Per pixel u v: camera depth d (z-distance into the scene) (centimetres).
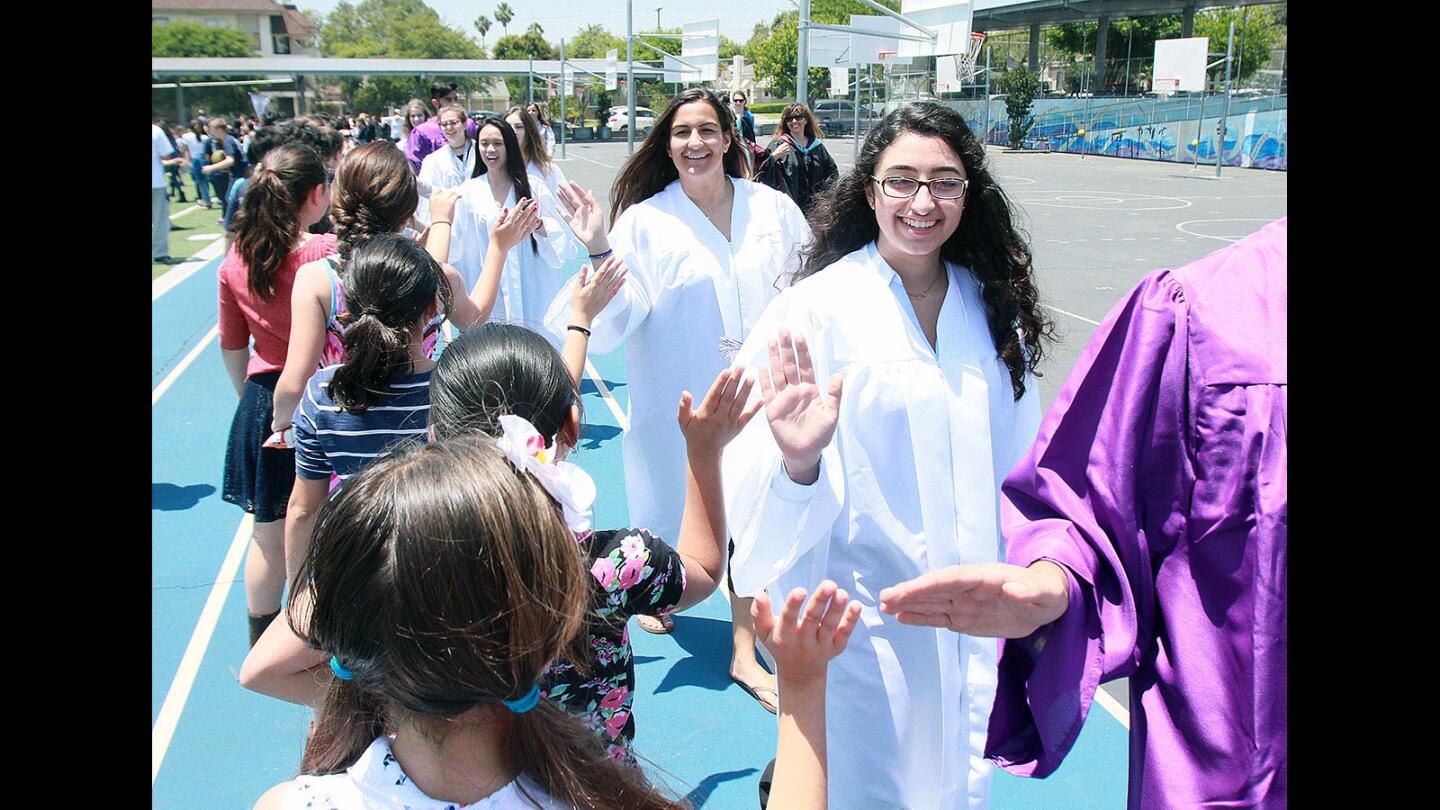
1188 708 164
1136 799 177
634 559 201
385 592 129
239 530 575
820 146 1009
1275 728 154
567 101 6006
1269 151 3322
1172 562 168
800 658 159
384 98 5922
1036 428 287
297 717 394
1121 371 171
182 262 1591
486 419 206
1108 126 4009
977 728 266
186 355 1004
